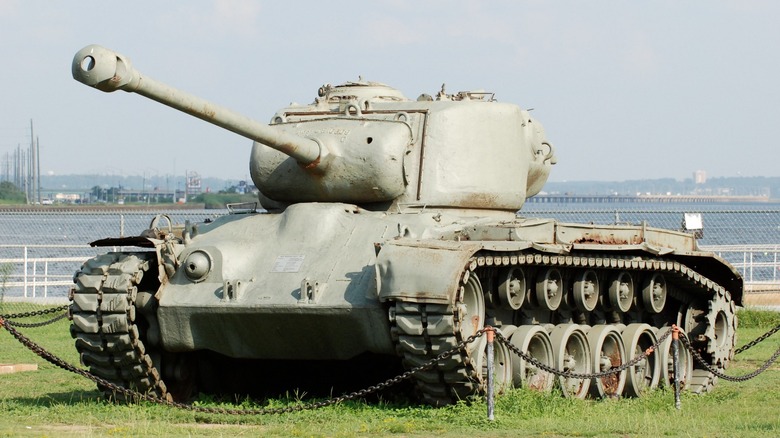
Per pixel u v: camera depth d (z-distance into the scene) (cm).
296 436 1454
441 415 1616
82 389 2052
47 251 5725
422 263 1602
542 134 2269
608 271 2038
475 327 1736
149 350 1859
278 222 1878
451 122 1973
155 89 1564
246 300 1731
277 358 1808
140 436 1448
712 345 2228
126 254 1831
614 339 2028
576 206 10188
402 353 1652
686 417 1670
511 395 1717
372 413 1661
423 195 1930
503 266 1783
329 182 1919
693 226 2756
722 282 2333
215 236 1884
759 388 2148
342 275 1719
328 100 2133
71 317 1795
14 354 2566
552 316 2009
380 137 1902
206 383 1980
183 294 1784
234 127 1712
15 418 1655
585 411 1706
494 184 2014
